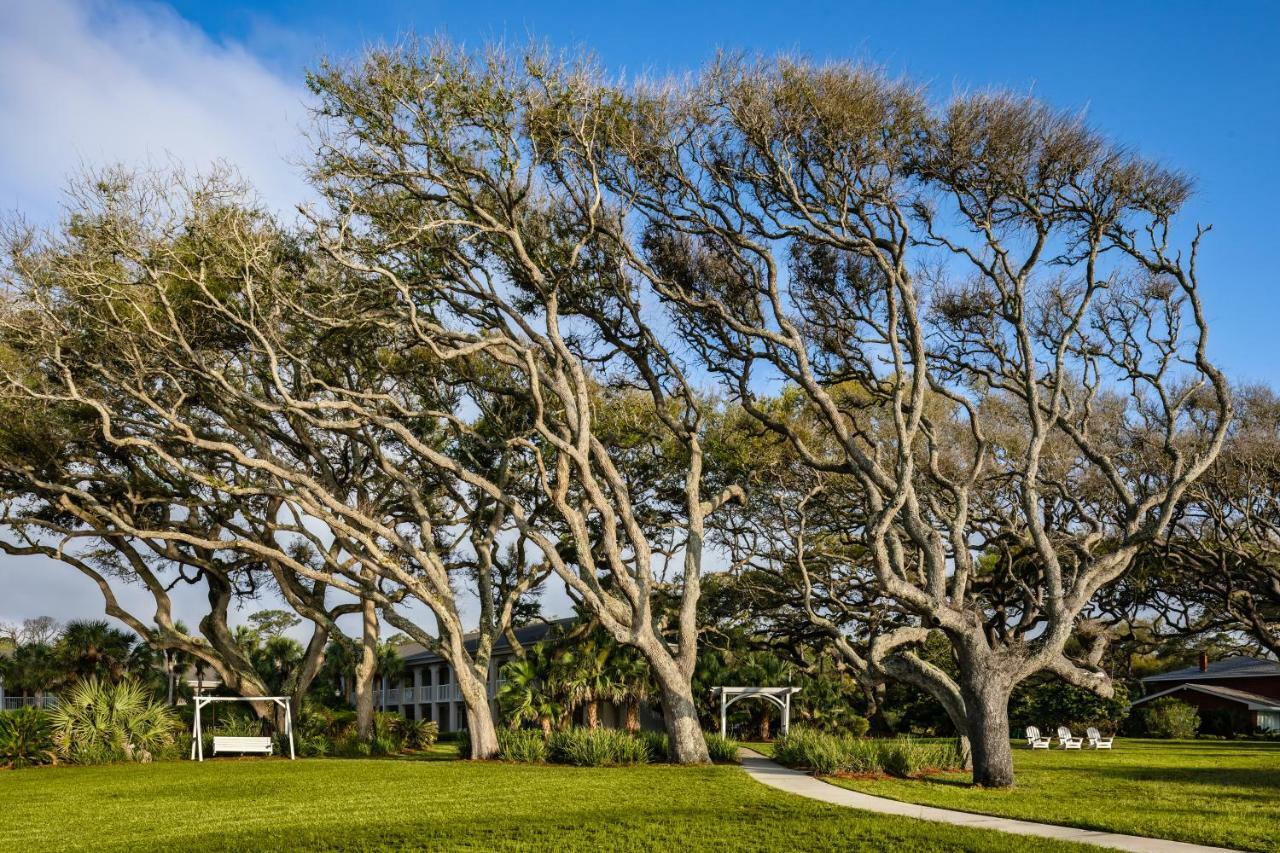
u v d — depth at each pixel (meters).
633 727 35.69
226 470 32.91
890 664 22.86
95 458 31.86
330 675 54.81
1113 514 34.06
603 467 26.92
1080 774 23.94
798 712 39.25
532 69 22.77
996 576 33.72
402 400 31.27
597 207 24.44
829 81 21.48
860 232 23.16
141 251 25.64
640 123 23.12
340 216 24.95
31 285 25.88
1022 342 22.92
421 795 19.33
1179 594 39.62
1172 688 55.12
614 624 25.42
